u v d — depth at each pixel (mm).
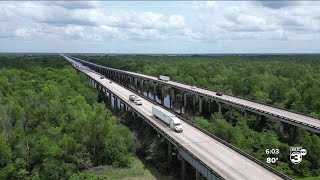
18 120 87062
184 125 90188
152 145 86188
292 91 135750
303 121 89062
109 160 81375
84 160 79375
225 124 88500
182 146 69000
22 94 119250
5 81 147250
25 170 68812
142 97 138625
